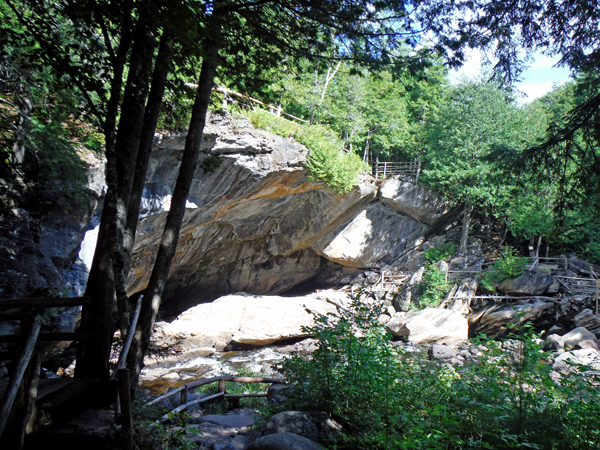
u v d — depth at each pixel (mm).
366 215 30984
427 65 8461
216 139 16547
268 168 19234
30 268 9320
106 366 5203
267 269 31891
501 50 8539
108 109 5387
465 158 28406
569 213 24516
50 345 9328
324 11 7664
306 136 21562
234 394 8711
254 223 26047
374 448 4586
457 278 27312
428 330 22625
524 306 22922
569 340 20594
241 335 23016
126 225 6051
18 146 10148
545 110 30000
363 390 5367
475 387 5145
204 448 5656
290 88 21531
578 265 26266
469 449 4344
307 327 6305
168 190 16906
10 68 8945
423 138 32062
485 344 5707
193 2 5023
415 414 5047
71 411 4637
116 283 5012
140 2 4957
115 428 4164
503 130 27766
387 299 28688
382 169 34500
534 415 4520
